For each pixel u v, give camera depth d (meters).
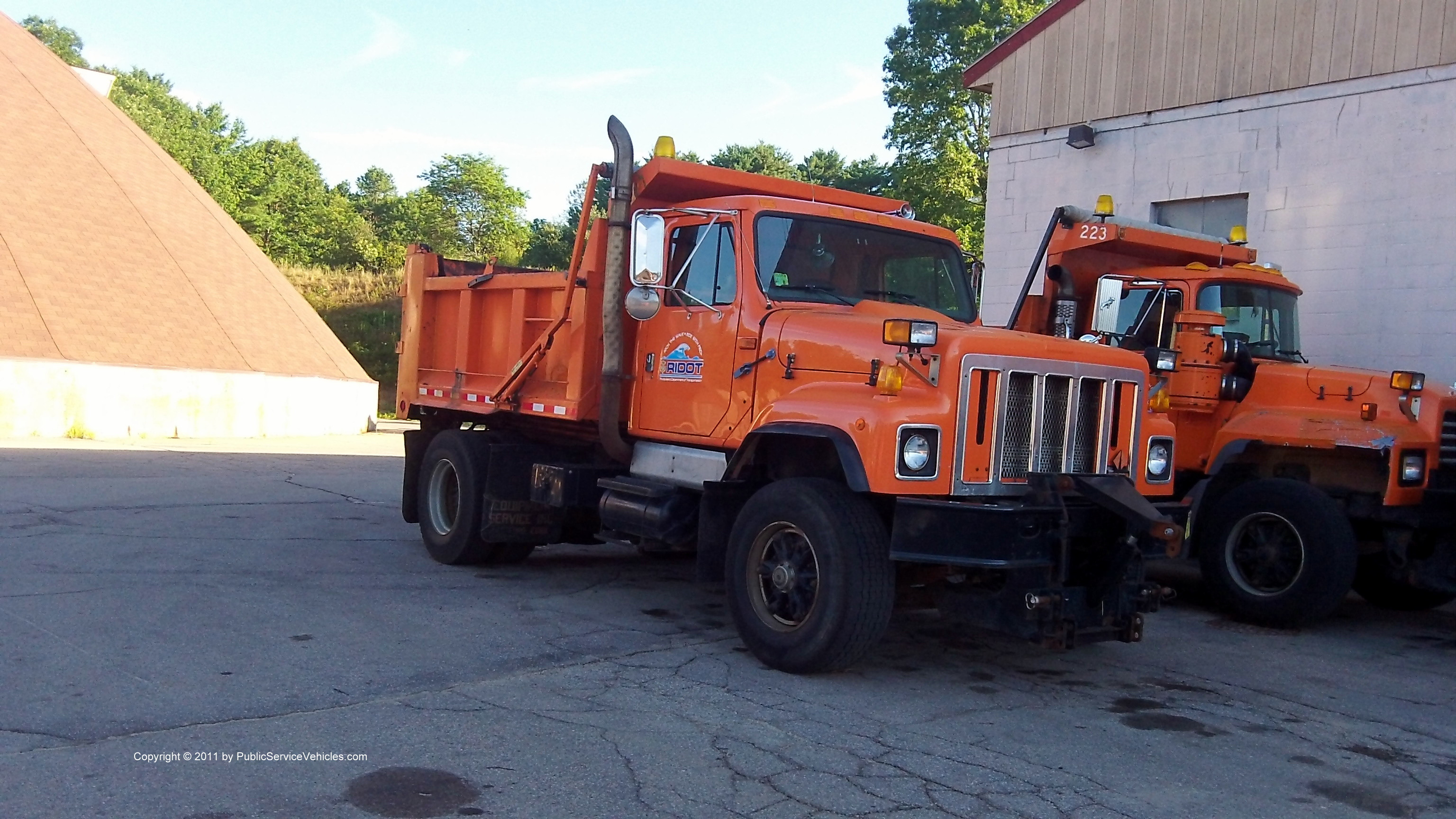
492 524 8.55
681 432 7.04
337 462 18.88
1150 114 13.52
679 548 7.56
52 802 4.00
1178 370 8.75
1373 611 9.23
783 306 6.60
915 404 5.69
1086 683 6.37
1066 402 6.09
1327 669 7.02
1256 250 12.20
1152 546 6.04
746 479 6.55
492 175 64.19
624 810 4.14
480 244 63.84
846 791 4.43
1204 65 13.05
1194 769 4.93
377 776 4.38
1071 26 14.30
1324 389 8.32
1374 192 11.63
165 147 60.88
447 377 9.71
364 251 60.44
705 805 4.21
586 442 8.30
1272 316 9.23
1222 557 8.39
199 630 6.55
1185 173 13.20
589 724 5.14
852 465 5.67
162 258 27.48
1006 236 14.95
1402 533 8.30
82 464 16.39
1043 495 5.79
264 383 25.91
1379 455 8.02
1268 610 8.08
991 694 6.02
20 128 28.22
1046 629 5.73
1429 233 11.24
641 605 7.93
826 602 5.81
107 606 7.05
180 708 5.11
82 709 5.03
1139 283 9.18
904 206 8.05
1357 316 11.74
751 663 6.38
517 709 5.32
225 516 11.38
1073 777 4.73
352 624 6.91
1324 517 7.83
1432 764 5.19
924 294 7.41
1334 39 11.97
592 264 7.56
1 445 19.22
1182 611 8.77
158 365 23.94
